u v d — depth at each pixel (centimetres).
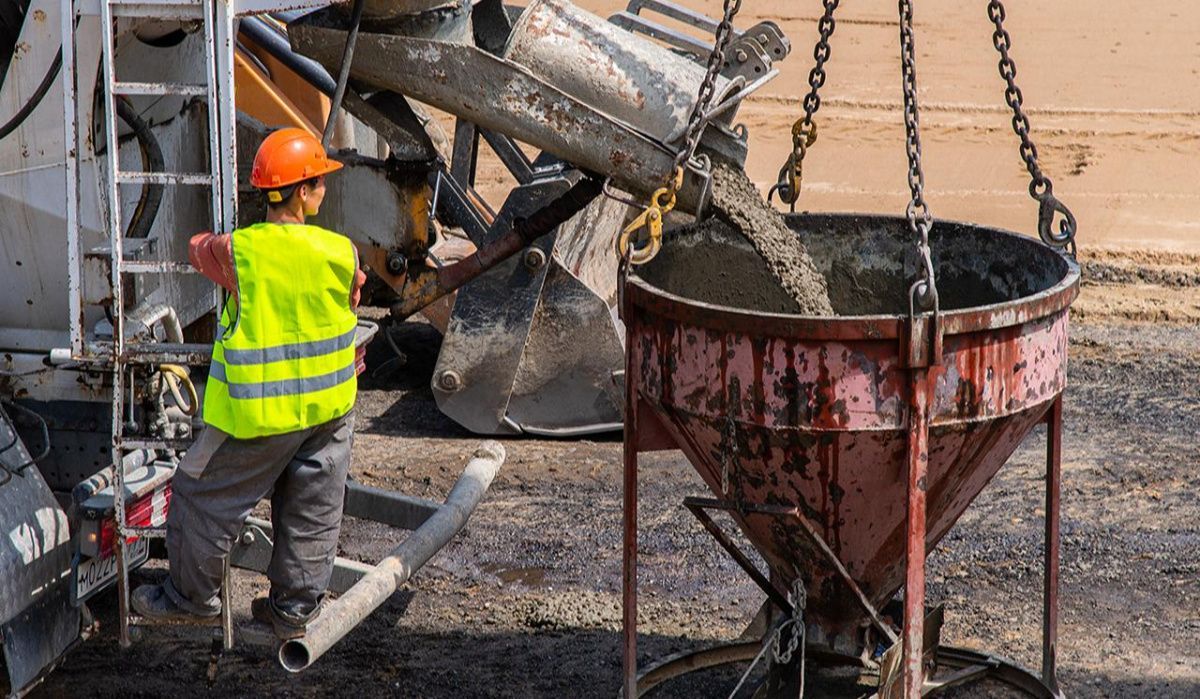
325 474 888
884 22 3753
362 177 1365
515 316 1493
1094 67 3394
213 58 841
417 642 1122
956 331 812
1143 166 2678
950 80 3272
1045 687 994
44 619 917
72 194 862
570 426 1543
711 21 1534
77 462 1016
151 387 943
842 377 818
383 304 1733
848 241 1090
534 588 1218
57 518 927
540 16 965
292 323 838
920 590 846
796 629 938
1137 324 1892
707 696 1041
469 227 1476
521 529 1328
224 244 834
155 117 1035
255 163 855
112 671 1060
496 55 1013
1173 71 3372
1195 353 1784
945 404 832
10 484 903
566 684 1053
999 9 920
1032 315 844
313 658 901
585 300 1494
